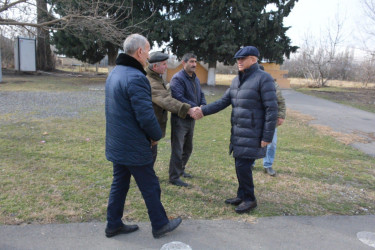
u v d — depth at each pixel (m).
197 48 17.30
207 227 2.98
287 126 8.35
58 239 2.66
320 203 3.62
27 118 7.68
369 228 3.08
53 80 18.91
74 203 3.31
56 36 17.42
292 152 5.76
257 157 3.12
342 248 2.72
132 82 2.35
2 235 2.67
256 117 3.08
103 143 5.70
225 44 15.69
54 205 3.25
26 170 4.19
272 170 4.52
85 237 2.72
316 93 18.44
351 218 3.28
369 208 3.55
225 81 25.31
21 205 3.20
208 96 13.97
